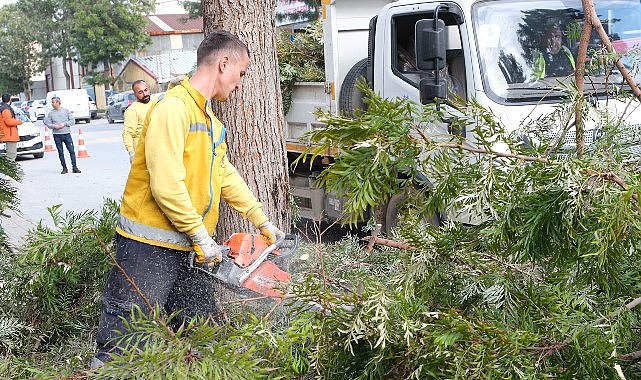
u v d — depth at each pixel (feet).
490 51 26.03
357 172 10.17
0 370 12.78
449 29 27.55
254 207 15.39
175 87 13.98
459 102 10.83
